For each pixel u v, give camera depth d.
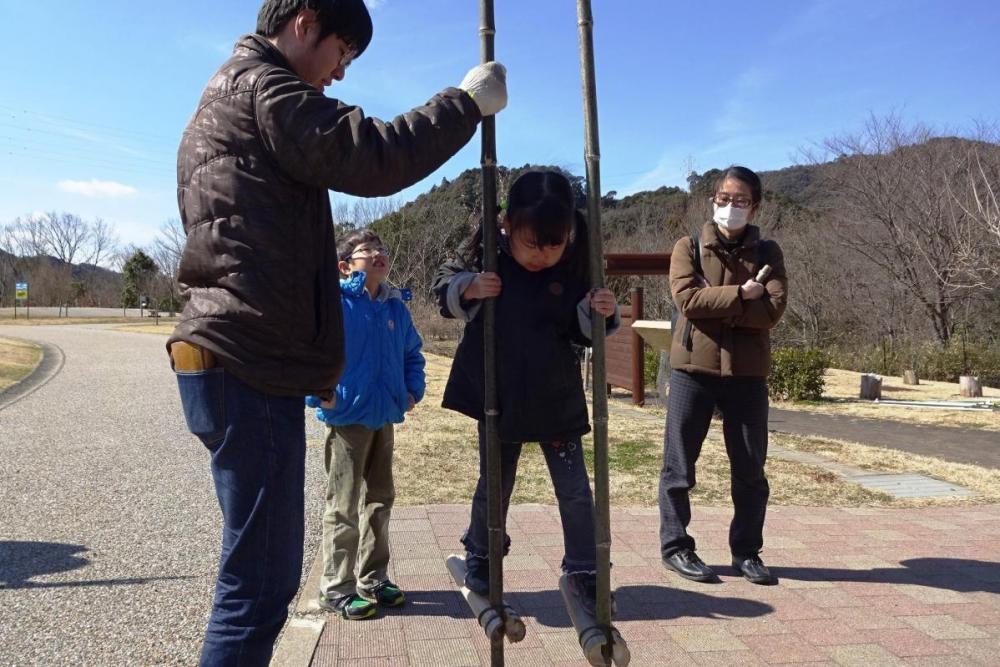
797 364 13.41
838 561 3.85
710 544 4.09
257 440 1.76
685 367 3.56
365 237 3.22
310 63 1.90
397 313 3.27
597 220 2.01
